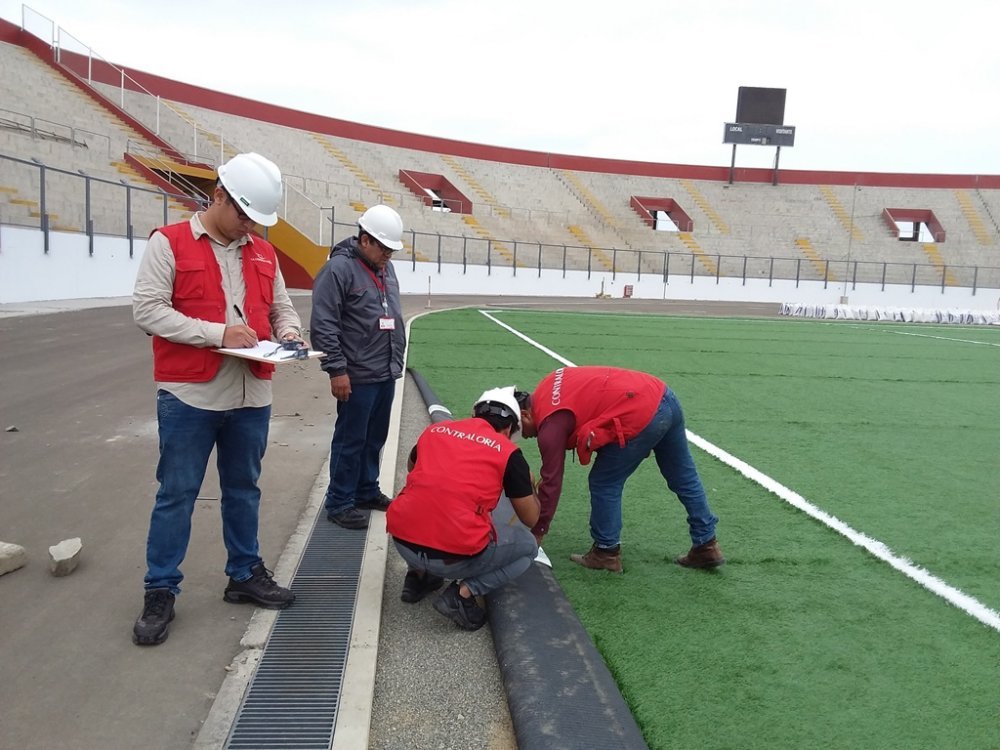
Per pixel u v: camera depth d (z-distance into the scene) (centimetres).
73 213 2286
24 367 935
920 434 735
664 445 378
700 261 5166
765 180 5719
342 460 432
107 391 816
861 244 5312
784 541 430
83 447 591
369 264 426
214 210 304
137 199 2612
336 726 250
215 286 302
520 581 356
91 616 322
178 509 306
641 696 271
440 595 332
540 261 4500
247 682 277
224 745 241
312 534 426
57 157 2489
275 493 500
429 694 278
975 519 477
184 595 345
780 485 542
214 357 302
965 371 1259
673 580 374
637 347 1510
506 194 5238
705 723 256
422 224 4372
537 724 245
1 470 523
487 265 4319
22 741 239
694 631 320
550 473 354
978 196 5509
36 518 435
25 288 1775
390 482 514
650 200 5603
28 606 329
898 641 316
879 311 3009
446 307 2642
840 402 911
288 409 776
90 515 443
